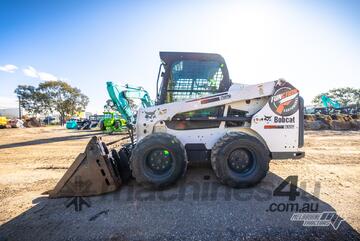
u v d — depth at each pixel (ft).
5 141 31.04
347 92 180.55
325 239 5.88
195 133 10.73
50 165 15.14
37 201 8.71
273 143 10.46
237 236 6.04
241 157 9.69
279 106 10.45
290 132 10.49
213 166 9.65
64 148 23.32
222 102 10.59
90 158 9.09
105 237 6.11
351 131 40.68
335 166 13.89
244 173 9.61
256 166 9.48
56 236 6.20
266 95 10.48
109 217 7.24
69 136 38.73
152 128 10.78
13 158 17.65
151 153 9.53
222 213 7.39
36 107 150.51
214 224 6.68
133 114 16.49
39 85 144.87
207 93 11.72
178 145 9.48
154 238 6.01
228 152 9.42
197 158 10.71
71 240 6.00
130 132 13.43
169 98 11.71
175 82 11.76
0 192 9.80
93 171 9.08
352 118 49.47
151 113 10.72
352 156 16.96
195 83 11.78
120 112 15.29
